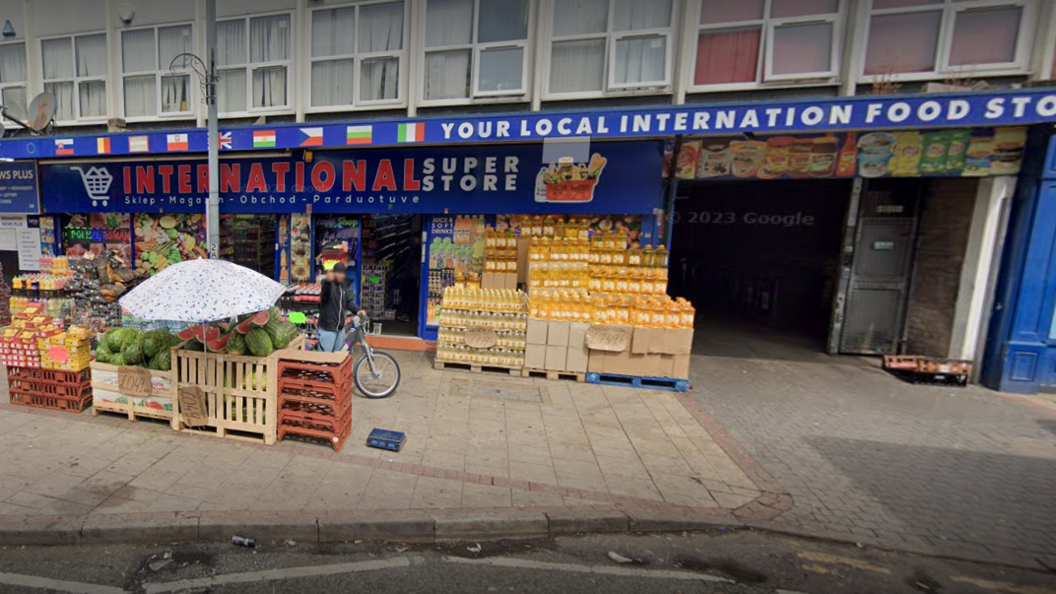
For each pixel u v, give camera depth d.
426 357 7.64
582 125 6.15
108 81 9.23
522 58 7.71
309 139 7.04
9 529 3.21
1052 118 5.10
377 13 8.08
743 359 8.16
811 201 10.50
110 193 8.94
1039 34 6.39
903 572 3.25
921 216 7.98
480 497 3.83
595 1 7.42
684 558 3.35
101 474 3.91
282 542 3.38
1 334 5.07
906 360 7.47
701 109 5.80
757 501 3.98
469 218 7.92
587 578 3.12
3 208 9.46
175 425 4.69
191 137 7.46
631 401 6.09
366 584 3.00
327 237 8.47
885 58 6.84
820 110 5.55
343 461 4.29
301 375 4.55
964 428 5.55
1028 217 6.57
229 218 8.98
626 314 6.57
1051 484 4.38
